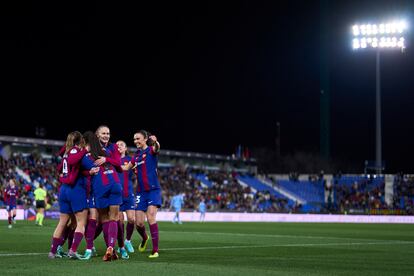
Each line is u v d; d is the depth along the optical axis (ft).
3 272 58.85
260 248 98.94
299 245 108.06
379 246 108.58
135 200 81.87
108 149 75.97
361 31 305.53
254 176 417.90
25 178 285.84
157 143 79.51
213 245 105.60
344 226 226.38
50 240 110.22
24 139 310.86
